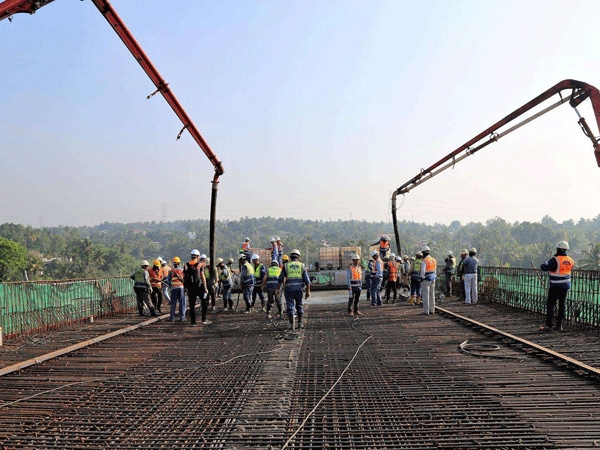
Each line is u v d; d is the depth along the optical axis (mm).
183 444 4422
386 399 5559
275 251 21156
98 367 7324
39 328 10914
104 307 14086
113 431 4793
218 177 14875
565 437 4430
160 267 15531
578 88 10742
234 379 6539
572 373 6590
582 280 10547
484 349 8195
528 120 12539
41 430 4805
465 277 15477
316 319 12562
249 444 4398
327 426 4773
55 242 151250
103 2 7867
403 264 18734
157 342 9477
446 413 5078
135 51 9156
